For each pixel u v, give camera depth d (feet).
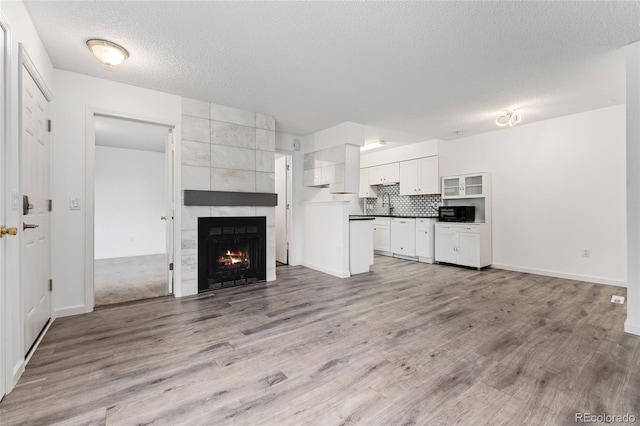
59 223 8.88
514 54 8.22
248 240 12.83
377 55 8.27
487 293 11.47
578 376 5.76
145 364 6.24
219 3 6.16
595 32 7.18
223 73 9.34
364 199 25.05
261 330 7.98
